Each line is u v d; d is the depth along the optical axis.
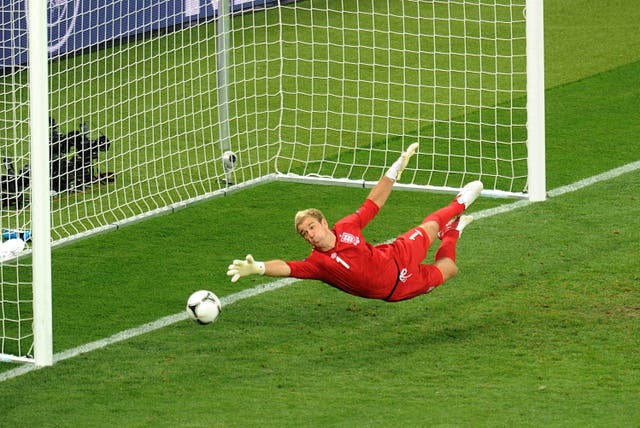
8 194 33.19
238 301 27.69
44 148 24.94
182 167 36.34
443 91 41.34
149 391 23.62
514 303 26.70
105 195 34.72
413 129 38.47
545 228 30.66
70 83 41.44
